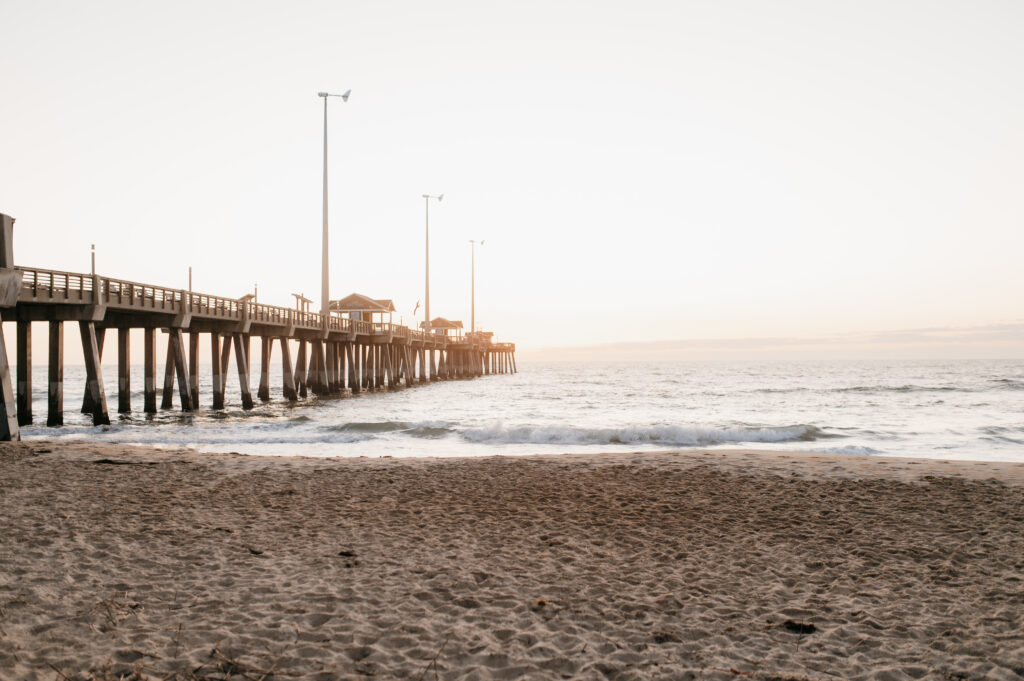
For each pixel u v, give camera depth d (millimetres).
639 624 5074
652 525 8305
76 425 24547
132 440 20281
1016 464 13789
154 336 29062
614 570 6410
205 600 5348
